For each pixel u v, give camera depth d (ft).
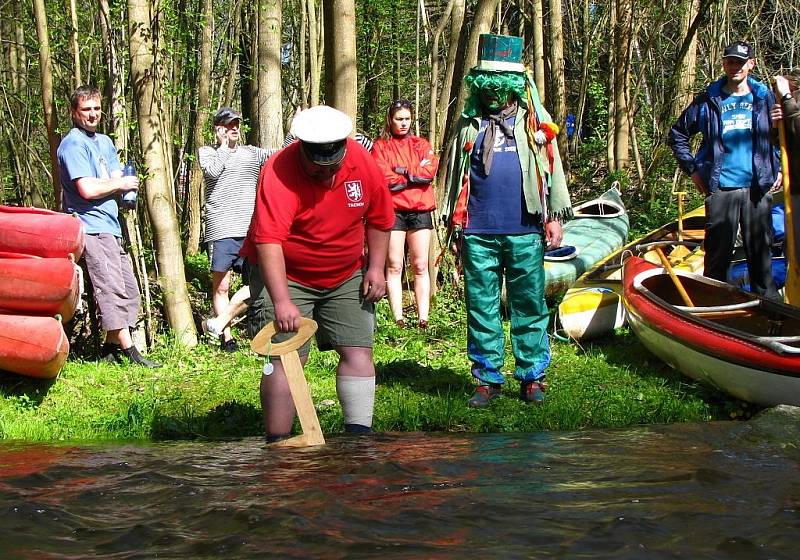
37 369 22.29
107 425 20.24
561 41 49.44
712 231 25.48
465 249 20.88
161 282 27.78
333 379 23.09
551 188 20.65
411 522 11.89
